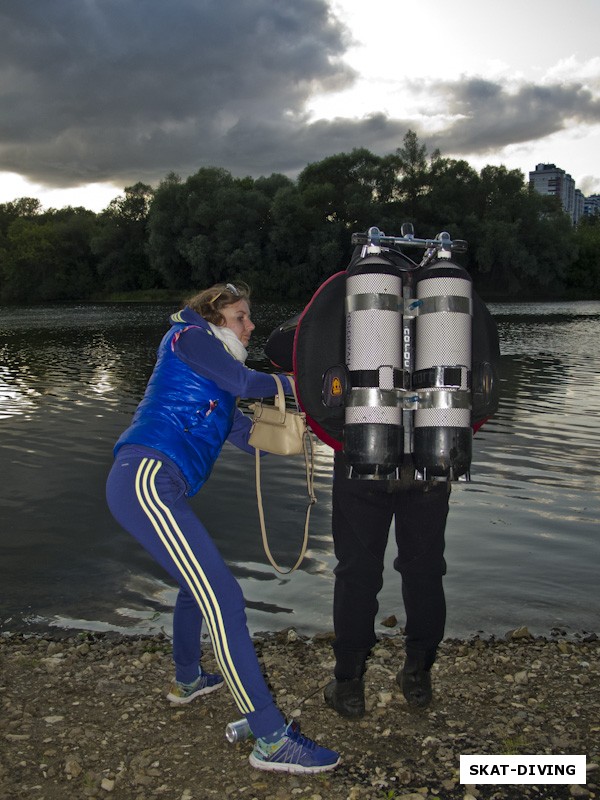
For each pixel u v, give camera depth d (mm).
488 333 3051
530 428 11078
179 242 69500
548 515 6805
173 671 3816
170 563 2852
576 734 3096
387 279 2781
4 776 2826
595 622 4660
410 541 3080
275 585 5270
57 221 106125
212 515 6883
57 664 3969
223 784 2779
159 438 2918
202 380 2998
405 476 2957
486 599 4996
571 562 5656
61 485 8023
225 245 66438
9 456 9445
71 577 5508
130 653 4211
